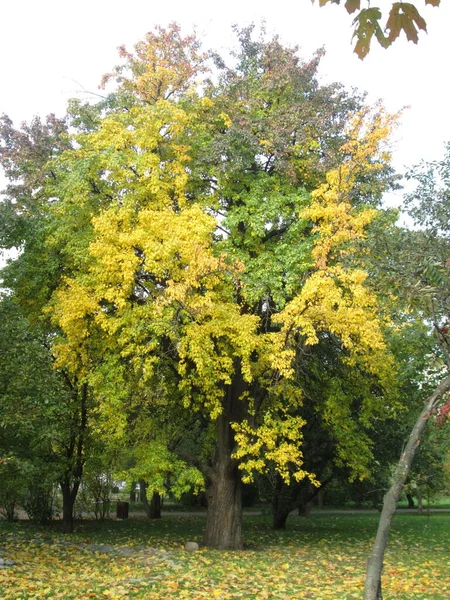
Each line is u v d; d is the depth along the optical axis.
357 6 3.70
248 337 12.53
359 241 9.50
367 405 16.30
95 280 13.27
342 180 13.04
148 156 13.46
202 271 12.33
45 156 17.16
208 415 16.03
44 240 15.11
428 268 6.54
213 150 13.84
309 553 14.00
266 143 13.76
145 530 19.14
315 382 16.31
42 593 7.98
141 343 13.56
